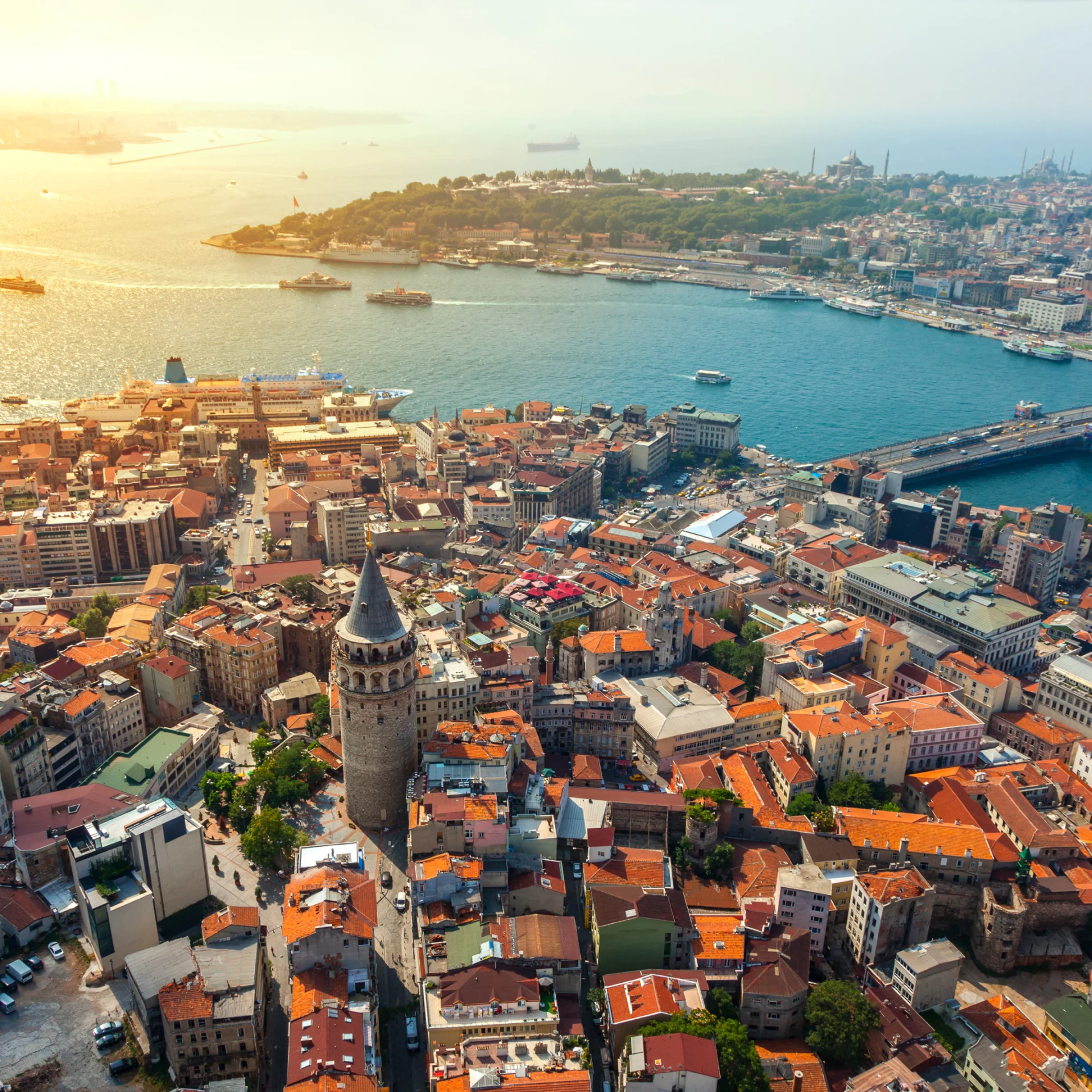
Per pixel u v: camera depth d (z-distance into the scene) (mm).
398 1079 199125
